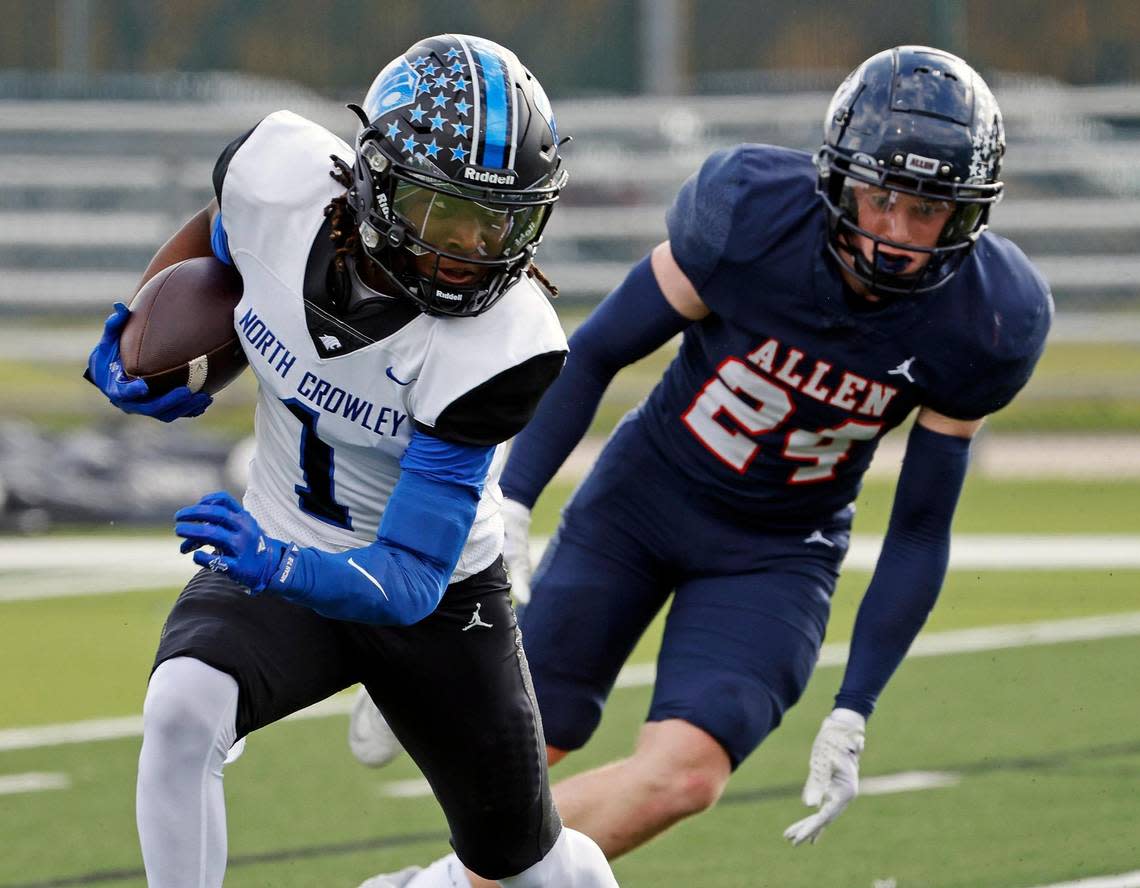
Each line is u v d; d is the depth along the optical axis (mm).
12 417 36750
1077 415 42969
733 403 12594
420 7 66062
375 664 10211
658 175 44250
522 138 9172
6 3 65500
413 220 9172
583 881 10703
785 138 44156
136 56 64562
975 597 26969
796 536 13000
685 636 12594
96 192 42719
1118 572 28766
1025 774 17719
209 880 9781
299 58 65500
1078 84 65188
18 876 14602
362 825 16188
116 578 28188
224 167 10203
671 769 11758
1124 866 14734
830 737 12141
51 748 18875
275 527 10414
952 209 11273
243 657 9711
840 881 14469
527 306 9672
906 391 12219
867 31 65375
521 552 12742
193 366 10219
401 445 9750
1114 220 43000
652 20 51938
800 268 12023
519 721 10320
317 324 9664
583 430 12984
